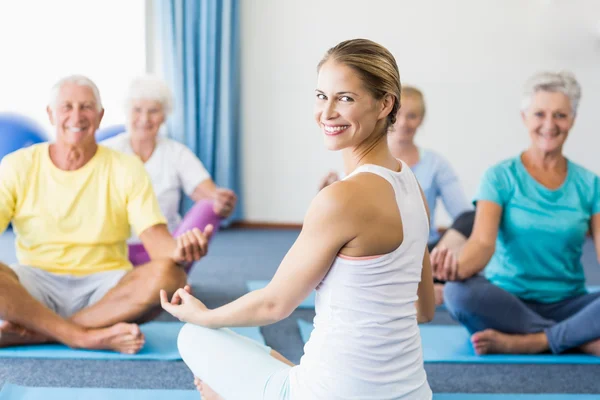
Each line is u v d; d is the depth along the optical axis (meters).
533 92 2.64
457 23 5.70
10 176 2.52
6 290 2.38
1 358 2.38
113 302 2.48
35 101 5.45
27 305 2.41
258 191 5.85
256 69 5.71
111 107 5.50
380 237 1.42
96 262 2.60
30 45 5.41
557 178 2.69
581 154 5.83
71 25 5.43
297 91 5.75
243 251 4.80
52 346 2.50
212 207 3.23
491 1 5.69
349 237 1.42
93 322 2.47
